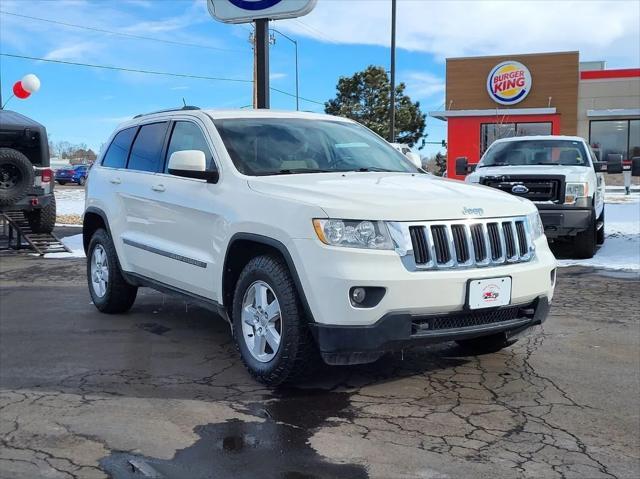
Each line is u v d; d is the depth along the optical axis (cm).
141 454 352
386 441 368
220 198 490
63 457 349
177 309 714
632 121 2930
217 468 336
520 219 464
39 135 1259
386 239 403
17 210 1220
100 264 693
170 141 593
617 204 2073
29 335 602
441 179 541
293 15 1080
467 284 415
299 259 411
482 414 408
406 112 4375
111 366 507
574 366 504
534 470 335
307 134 568
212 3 1127
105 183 673
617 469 337
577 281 865
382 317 397
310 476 328
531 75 2853
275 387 452
